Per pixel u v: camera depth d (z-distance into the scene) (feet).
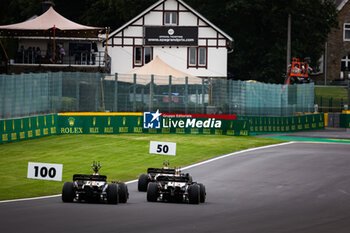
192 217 135.03
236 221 130.62
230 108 389.60
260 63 650.43
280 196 180.04
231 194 183.73
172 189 160.86
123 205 151.94
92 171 234.79
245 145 330.95
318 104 522.06
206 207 153.99
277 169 246.27
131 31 565.53
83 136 339.57
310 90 461.78
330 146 339.36
